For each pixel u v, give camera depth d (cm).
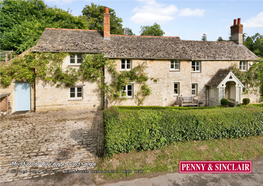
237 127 881
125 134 729
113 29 3744
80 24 3069
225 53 2083
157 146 786
